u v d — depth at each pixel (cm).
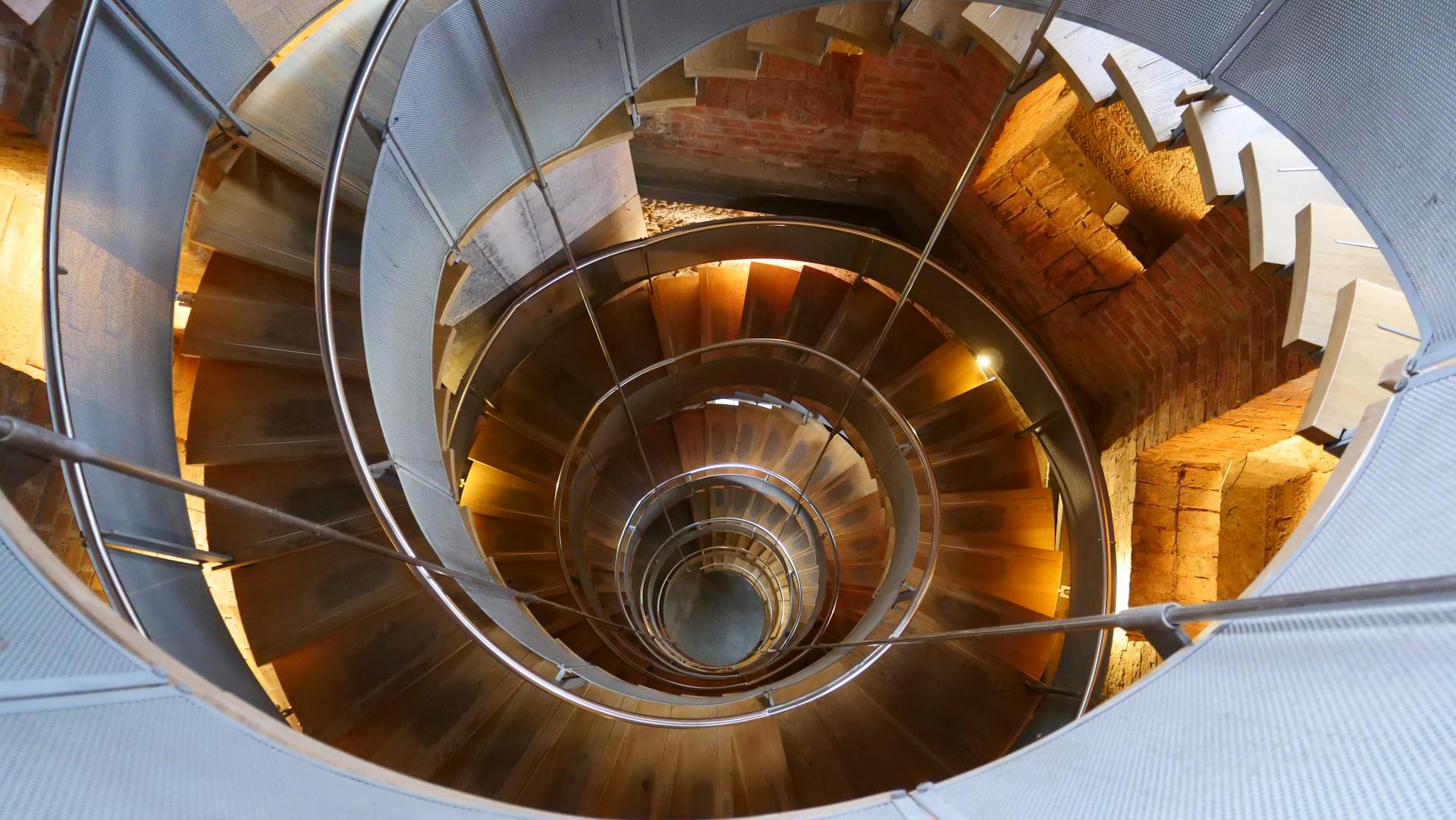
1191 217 541
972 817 154
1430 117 180
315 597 401
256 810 121
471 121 362
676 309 796
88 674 125
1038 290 636
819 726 543
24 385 411
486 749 412
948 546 667
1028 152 624
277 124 380
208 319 399
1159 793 128
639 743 455
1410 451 158
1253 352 445
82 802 103
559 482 712
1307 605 138
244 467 404
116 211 280
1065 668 595
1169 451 561
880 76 578
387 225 333
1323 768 108
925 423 727
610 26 396
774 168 719
